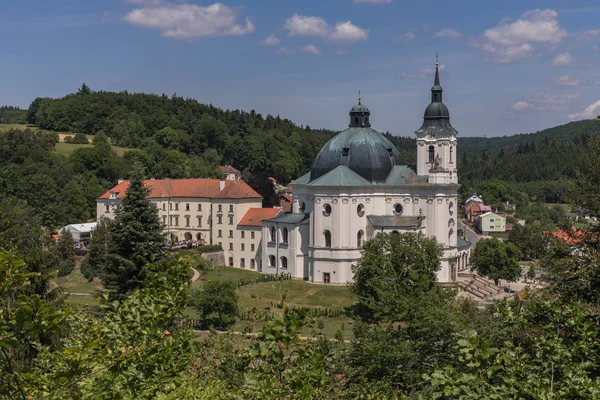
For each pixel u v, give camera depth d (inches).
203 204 6707.7
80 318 1332.4
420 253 3838.6
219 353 1496.1
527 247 7662.4
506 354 1063.0
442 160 5344.5
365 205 5246.1
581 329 1122.0
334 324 3897.6
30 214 6668.3
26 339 832.3
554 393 989.2
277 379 1135.0
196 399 1164.5
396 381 2036.2
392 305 2647.6
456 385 1003.3
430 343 2059.5
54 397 876.0
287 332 1015.6
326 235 5211.6
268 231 5669.3
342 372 1984.5
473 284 5285.4
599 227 2317.9
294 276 5408.5
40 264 1845.5
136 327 1069.1
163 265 1224.2
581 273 1633.9
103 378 1023.0
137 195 2901.1
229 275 5585.6
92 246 5393.7
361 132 5516.7
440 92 5378.9
